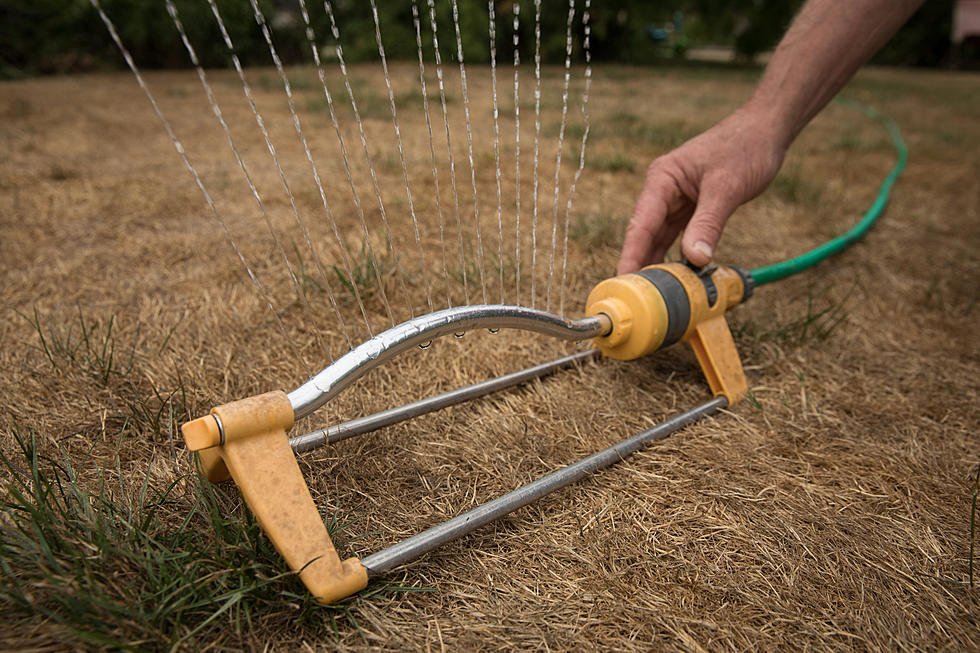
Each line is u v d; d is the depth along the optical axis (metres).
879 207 3.40
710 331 1.67
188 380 1.65
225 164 3.80
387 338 1.11
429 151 4.23
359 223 2.86
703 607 1.07
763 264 2.71
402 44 11.09
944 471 1.43
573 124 5.42
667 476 1.38
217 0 9.48
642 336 1.53
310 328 1.95
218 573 0.97
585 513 1.27
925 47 16.83
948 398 1.75
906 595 1.10
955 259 2.83
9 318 1.93
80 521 1.07
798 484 1.37
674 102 7.34
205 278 2.28
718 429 1.56
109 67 9.46
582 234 2.77
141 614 0.90
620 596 1.08
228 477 1.20
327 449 1.40
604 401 1.67
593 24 12.93
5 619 0.91
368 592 1.05
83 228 2.71
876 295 2.44
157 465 1.33
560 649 0.98
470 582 1.10
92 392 1.58
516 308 1.31
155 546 1.05
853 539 1.22
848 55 1.76
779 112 1.77
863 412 1.67
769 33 13.93
